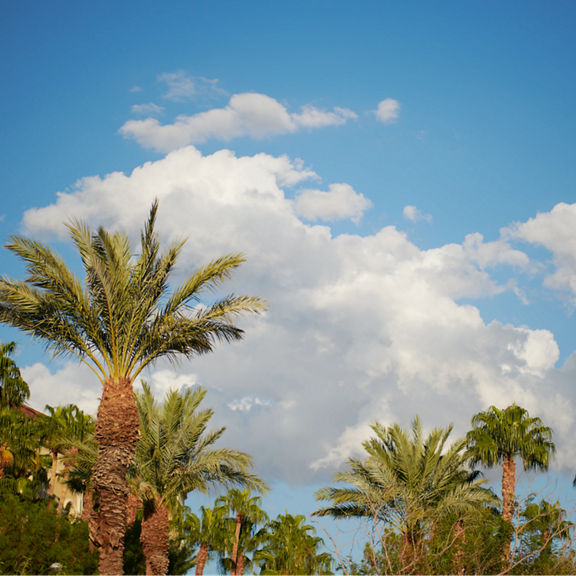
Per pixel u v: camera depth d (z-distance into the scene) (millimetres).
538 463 31688
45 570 19281
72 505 38844
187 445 26250
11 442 32625
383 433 25734
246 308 18750
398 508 19672
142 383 27156
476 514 19406
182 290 18531
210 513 45781
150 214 18984
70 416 38312
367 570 12211
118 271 18203
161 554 25562
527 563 14586
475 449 31797
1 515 20156
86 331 18328
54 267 17656
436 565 13844
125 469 18125
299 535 44000
